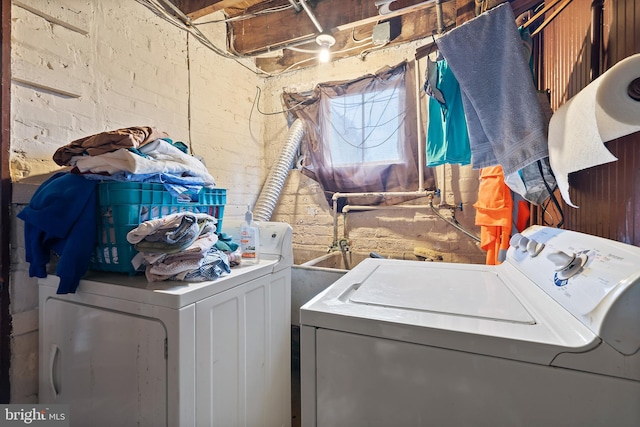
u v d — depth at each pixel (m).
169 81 1.98
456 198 2.29
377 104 2.49
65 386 1.15
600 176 0.95
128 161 1.12
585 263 0.71
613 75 0.63
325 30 2.16
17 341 1.24
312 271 1.99
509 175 1.13
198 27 2.22
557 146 0.90
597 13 0.96
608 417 0.53
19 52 1.25
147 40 1.83
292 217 2.82
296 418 1.76
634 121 0.67
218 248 1.40
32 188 1.30
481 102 1.15
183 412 0.95
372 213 2.55
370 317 0.69
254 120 2.79
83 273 1.12
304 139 2.77
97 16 1.56
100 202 1.18
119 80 1.67
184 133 2.09
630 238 0.81
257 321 1.33
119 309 1.03
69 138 1.44
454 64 1.18
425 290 0.90
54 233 1.09
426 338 0.64
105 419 1.05
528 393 0.57
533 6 1.37
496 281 1.00
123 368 1.02
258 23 2.42
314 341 0.73
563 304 0.67
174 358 0.94
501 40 1.11
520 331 0.61
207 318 1.05
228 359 1.15
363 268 1.18
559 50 1.23
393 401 0.66
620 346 0.53
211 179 1.48
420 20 2.27
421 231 2.41
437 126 1.61
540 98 1.13
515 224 1.60
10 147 1.23
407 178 2.41
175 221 1.11
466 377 0.61
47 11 1.35
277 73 2.81
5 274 1.21
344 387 0.70
